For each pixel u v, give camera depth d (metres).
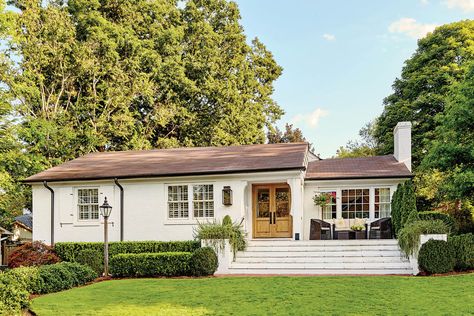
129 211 20.81
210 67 35.81
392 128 31.92
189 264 16.02
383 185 21.44
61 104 32.88
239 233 17.69
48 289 13.39
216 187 20.02
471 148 17.11
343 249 17.36
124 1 33.50
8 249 26.67
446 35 31.22
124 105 32.44
